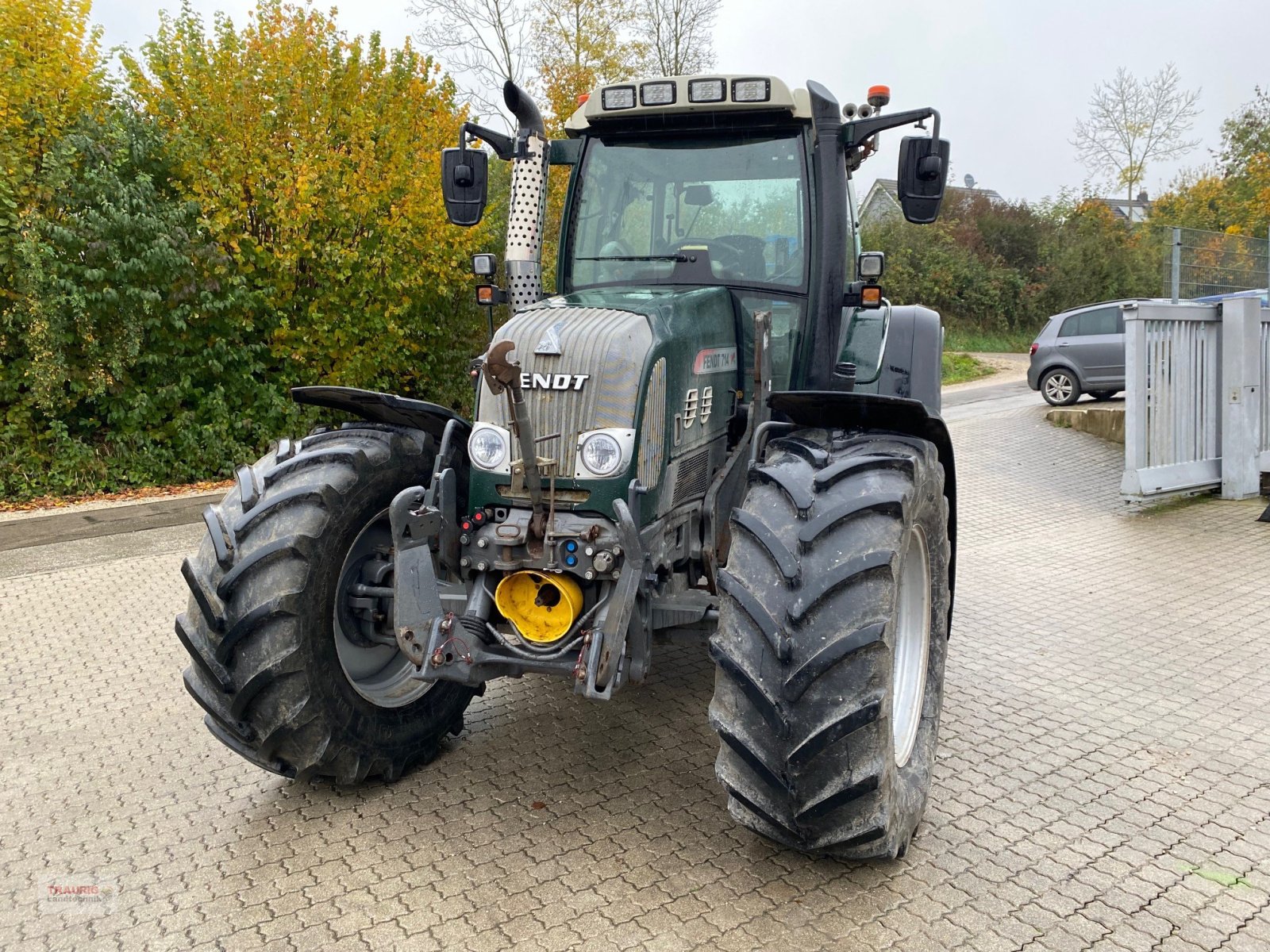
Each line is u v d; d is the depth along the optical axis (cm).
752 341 396
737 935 257
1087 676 454
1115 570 638
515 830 317
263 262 1157
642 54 2192
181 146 1112
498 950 253
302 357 1206
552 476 300
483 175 412
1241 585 593
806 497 273
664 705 429
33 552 779
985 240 3497
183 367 1111
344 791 348
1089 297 3394
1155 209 4225
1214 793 339
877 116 394
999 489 908
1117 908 270
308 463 331
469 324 1398
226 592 302
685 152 412
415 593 299
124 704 441
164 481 1107
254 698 309
